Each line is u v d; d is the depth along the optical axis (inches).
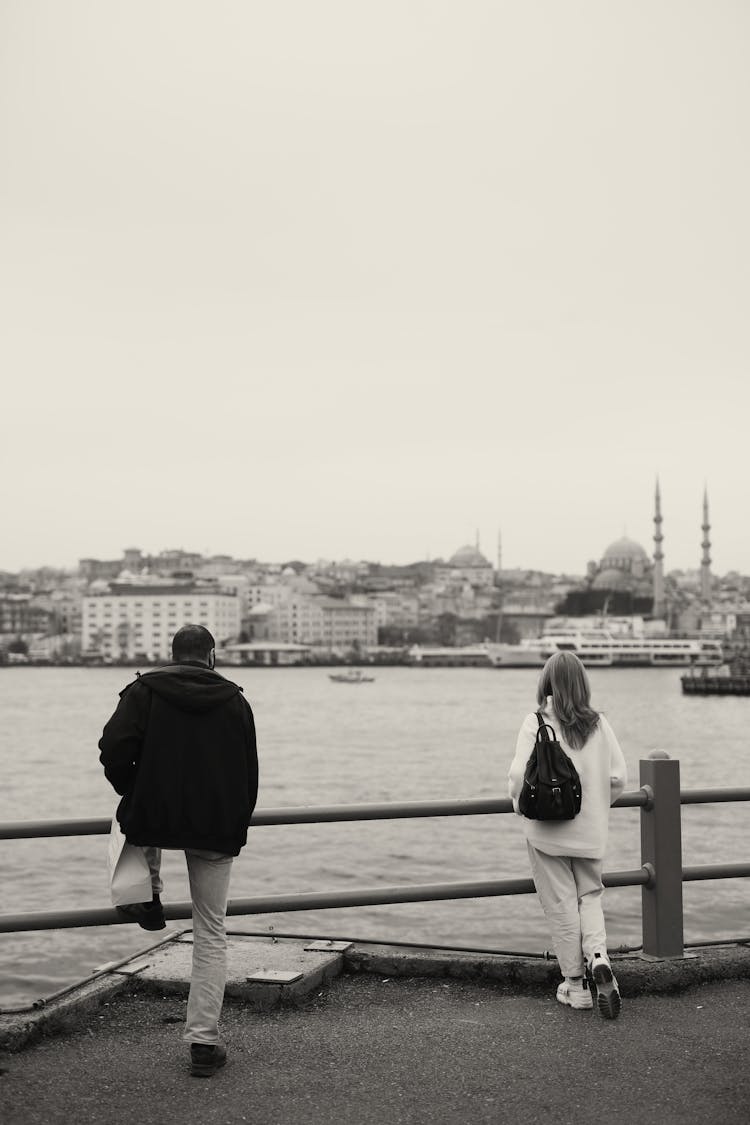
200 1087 292.0
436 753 2972.4
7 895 1069.8
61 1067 306.0
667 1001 359.6
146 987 366.3
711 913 900.0
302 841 1320.1
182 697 299.6
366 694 7549.2
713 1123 269.7
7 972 757.9
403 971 384.2
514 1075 298.7
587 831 350.3
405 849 1275.8
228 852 303.7
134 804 297.3
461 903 961.5
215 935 305.3
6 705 5969.5
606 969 340.8
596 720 354.0
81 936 843.4
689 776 2380.7
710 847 1246.9
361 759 2790.4
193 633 316.8
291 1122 271.0
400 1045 320.8
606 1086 291.1
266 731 3885.3
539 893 359.3
